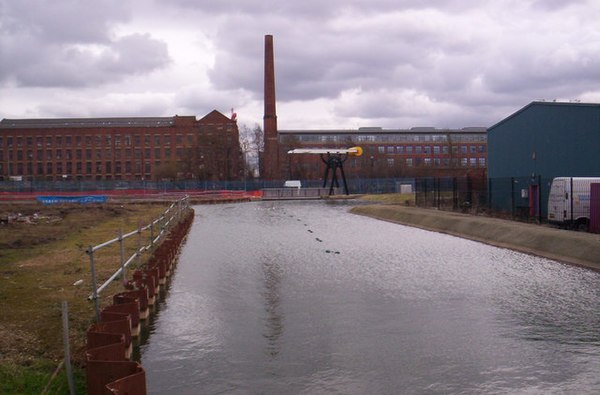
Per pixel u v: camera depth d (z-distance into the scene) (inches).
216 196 3134.8
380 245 978.7
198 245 987.9
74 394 287.3
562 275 660.7
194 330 442.9
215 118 4156.0
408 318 467.5
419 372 345.1
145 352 391.2
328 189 3444.9
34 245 878.4
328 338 415.8
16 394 278.5
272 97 4106.8
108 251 794.8
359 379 335.9
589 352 378.0
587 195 1023.6
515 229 1007.0
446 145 4773.6
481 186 1749.5
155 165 4148.6
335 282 623.8
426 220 1389.0
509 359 366.0
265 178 4170.8
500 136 1664.6
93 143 4151.1
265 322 462.0
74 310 456.1
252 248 936.9
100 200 2566.4
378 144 4724.4
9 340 370.6
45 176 4143.7
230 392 320.8
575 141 1226.0
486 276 655.8
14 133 4151.1
